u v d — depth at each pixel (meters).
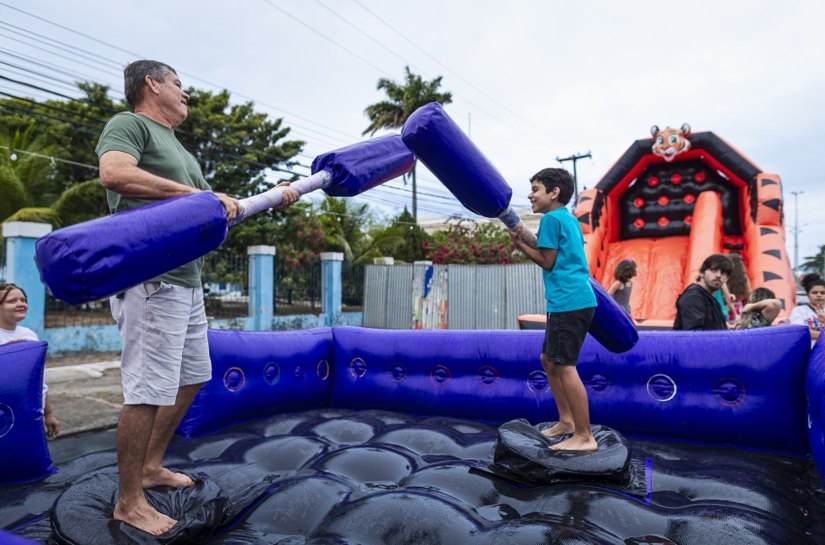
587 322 2.46
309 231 16.94
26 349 2.61
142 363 1.95
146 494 2.08
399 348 3.84
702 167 10.04
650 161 10.20
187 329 2.29
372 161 2.45
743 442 2.88
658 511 2.04
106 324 10.68
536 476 2.29
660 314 8.46
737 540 1.78
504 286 14.66
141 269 1.60
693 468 2.54
